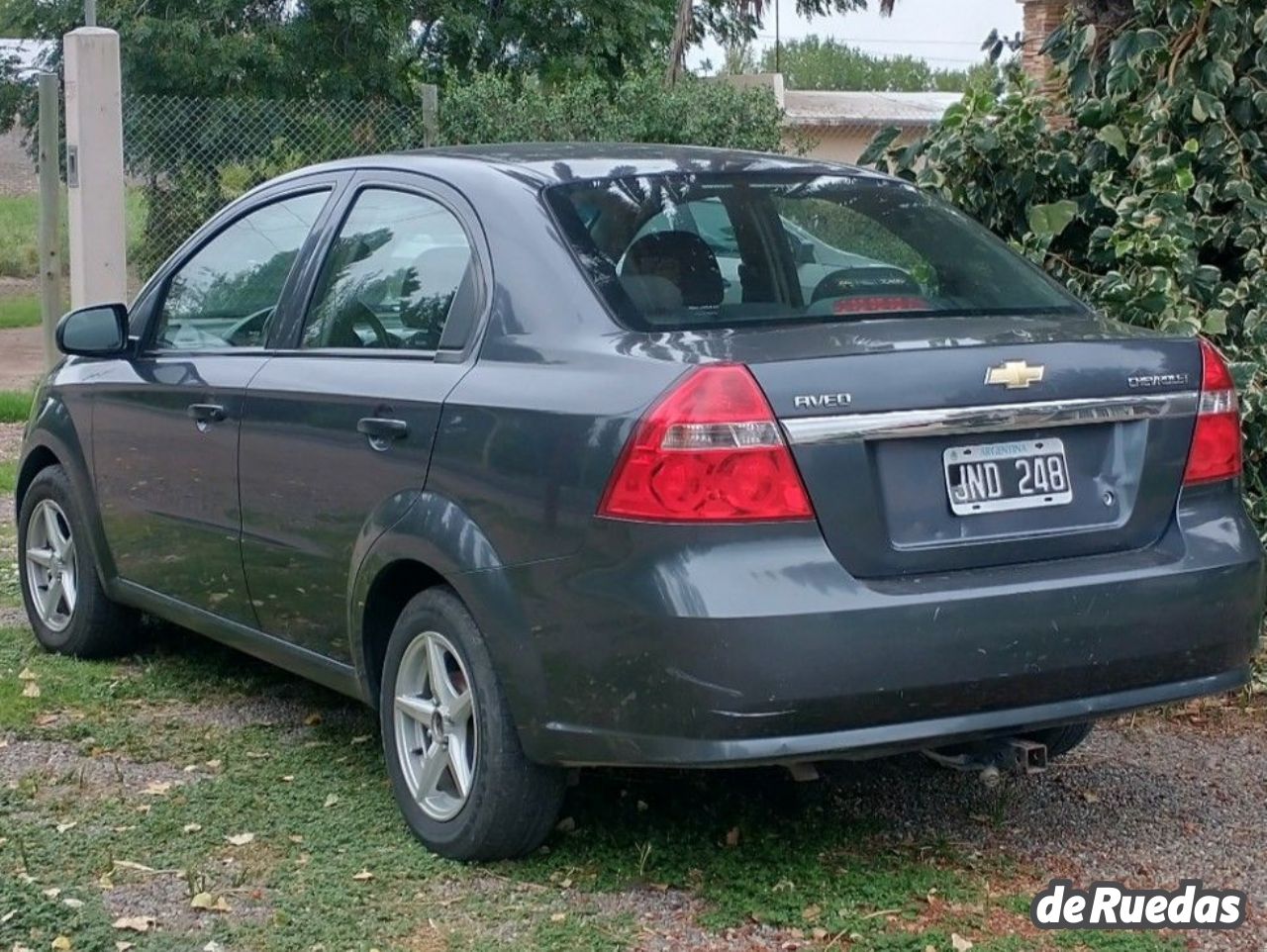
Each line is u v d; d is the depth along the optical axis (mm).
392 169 4875
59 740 5195
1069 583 3844
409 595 4500
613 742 3740
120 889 4062
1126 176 6602
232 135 11789
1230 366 6020
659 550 3615
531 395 3941
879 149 7039
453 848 4176
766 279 4277
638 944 3783
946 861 4289
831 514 3668
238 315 5262
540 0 22828
